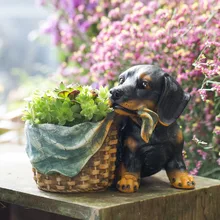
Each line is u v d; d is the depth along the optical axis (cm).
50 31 232
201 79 159
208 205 137
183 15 164
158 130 129
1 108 251
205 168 162
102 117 124
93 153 123
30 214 159
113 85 175
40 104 125
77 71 201
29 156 129
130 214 120
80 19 214
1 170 154
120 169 133
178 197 130
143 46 166
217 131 149
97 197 124
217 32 155
